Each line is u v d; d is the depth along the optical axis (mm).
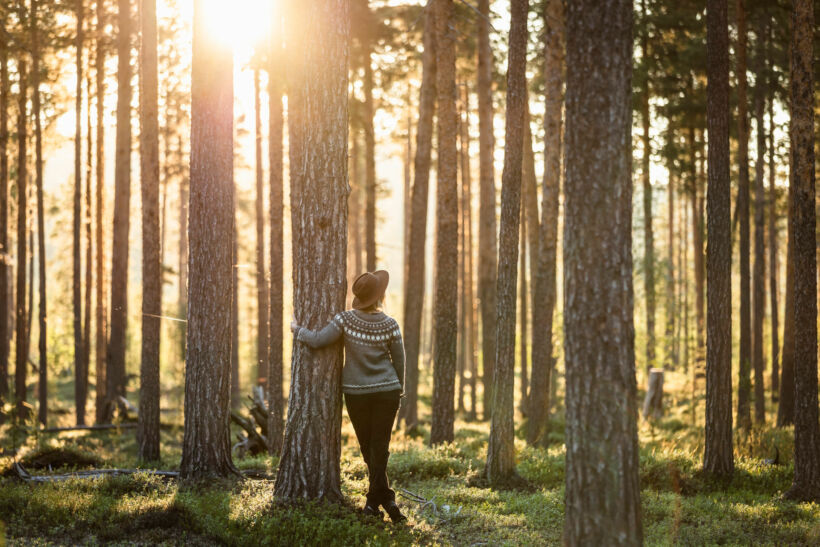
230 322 8398
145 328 12109
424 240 16891
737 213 18531
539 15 18094
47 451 9953
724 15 10250
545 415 13938
